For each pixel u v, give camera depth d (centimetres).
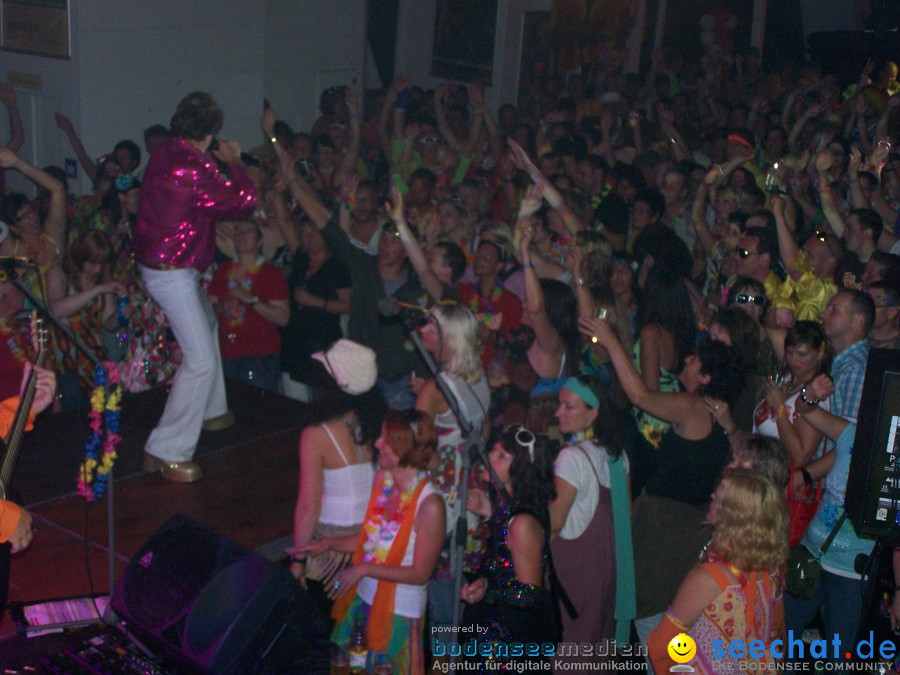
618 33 1307
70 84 857
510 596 353
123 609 319
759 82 1259
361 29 1245
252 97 964
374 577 367
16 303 502
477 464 428
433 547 368
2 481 330
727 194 699
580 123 1188
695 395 424
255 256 636
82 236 574
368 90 1298
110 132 878
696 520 421
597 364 494
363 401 392
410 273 579
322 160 909
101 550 428
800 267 550
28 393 337
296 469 522
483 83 1435
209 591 307
